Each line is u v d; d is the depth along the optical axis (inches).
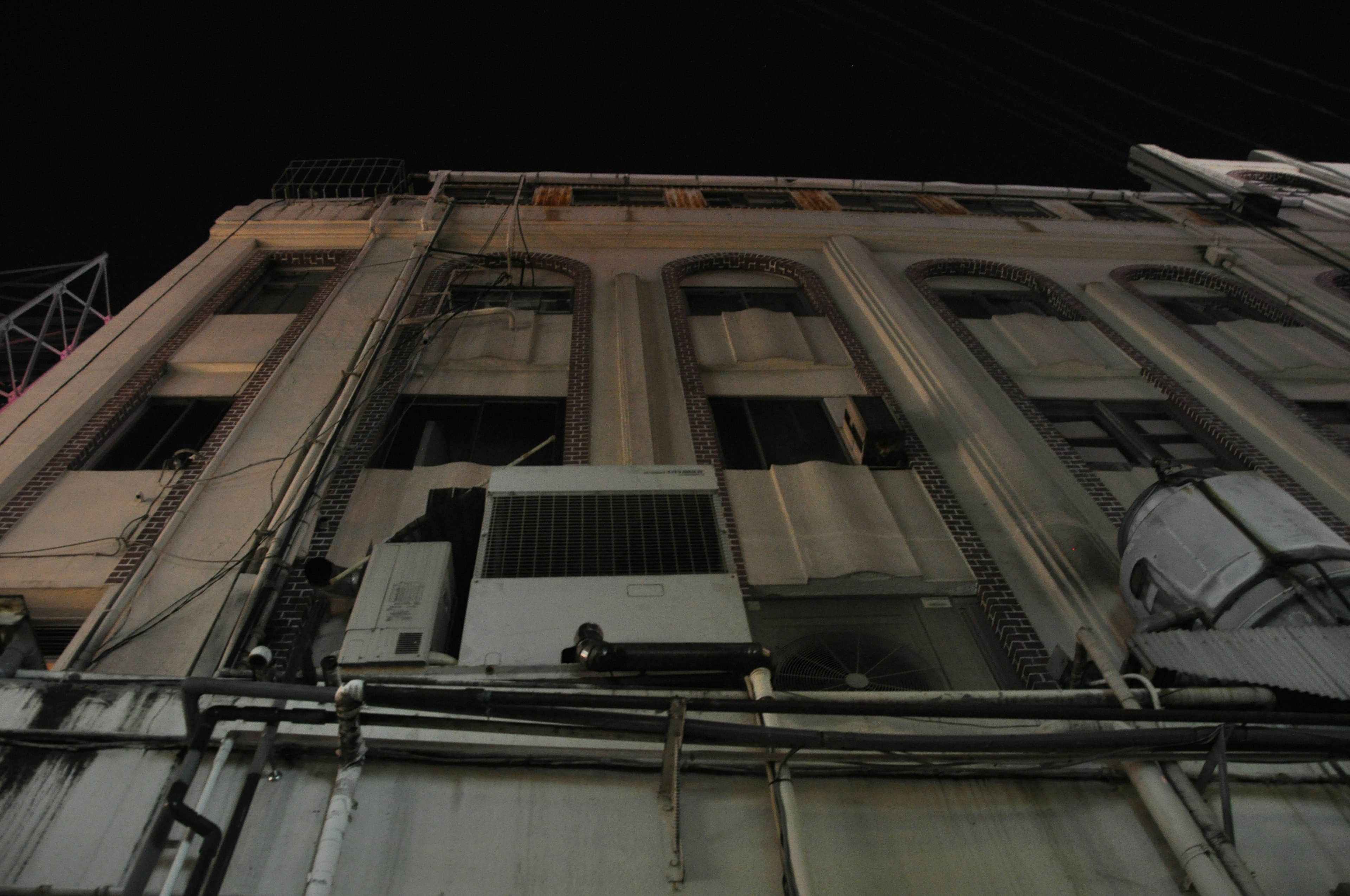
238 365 472.1
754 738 190.7
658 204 741.3
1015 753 205.2
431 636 245.4
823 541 360.8
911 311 541.3
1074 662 256.1
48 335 646.5
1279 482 429.7
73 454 393.4
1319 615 250.4
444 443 429.4
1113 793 214.1
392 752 202.1
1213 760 206.7
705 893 184.4
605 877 185.2
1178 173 868.0
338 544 347.9
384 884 180.1
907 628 334.3
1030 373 514.9
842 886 189.9
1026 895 191.3
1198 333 571.2
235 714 187.0
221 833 171.0
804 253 648.4
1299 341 565.9
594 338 508.1
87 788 191.0
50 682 213.6
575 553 273.9
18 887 172.4
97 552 337.4
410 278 540.4
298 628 301.9
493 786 200.7
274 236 617.9
